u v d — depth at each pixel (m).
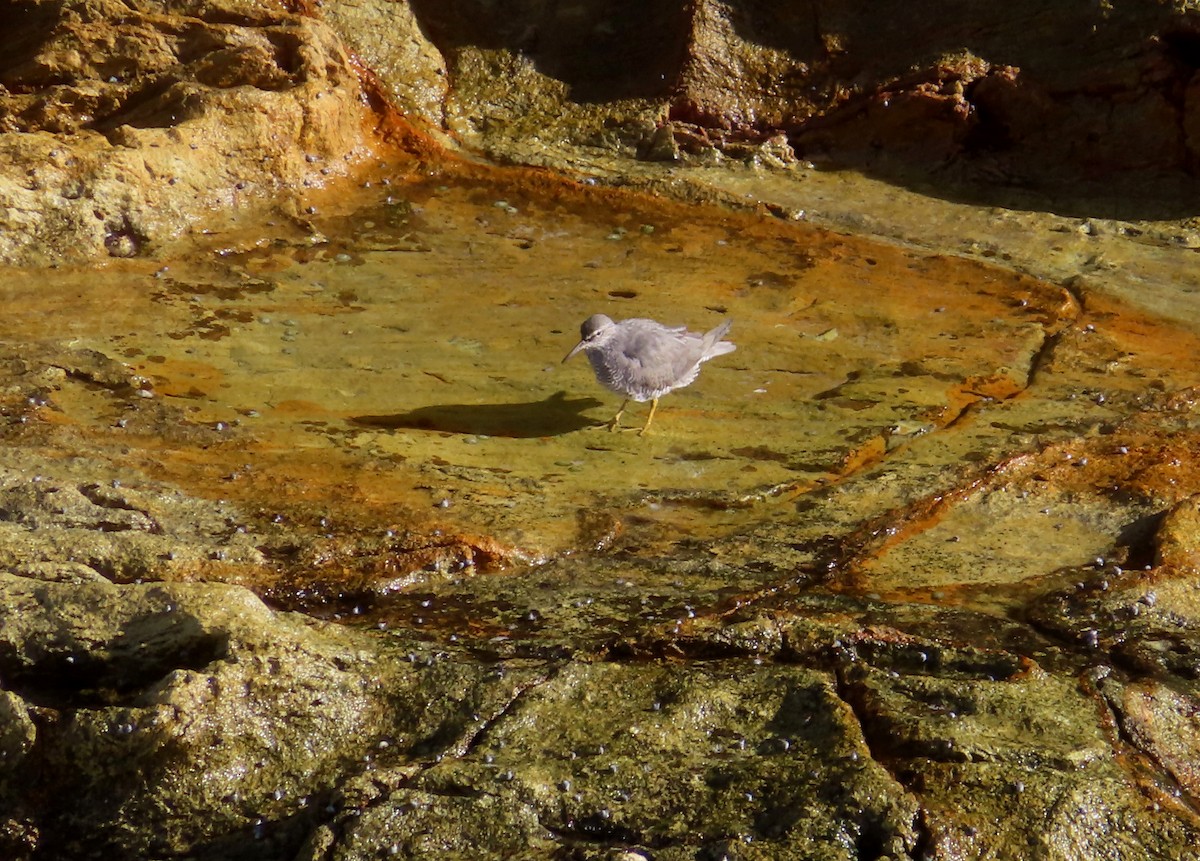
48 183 15.01
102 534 9.77
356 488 10.98
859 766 7.69
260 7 17.36
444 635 9.21
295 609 9.59
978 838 7.43
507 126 17.89
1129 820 7.57
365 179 17.00
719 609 9.50
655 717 8.23
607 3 18.42
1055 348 13.62
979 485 11.16
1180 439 11.80
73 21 16.91
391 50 18.00
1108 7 16.61
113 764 8.14
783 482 11.39
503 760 7.96
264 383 12.67
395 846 7.54
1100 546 10.37
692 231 16.22
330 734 8.34
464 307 14.33
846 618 9.34
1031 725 8.12
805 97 17.66
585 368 13.34
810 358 13.52
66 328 13.44
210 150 16.02
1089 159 16.89
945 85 17.08
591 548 10.39
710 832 7.50
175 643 8.54
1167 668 8.88
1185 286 14.92
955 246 15.90
